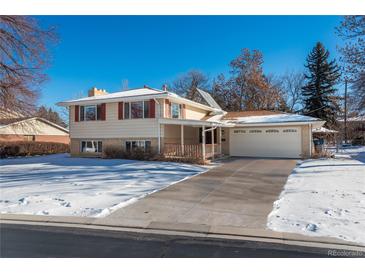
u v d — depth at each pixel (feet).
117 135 66.80
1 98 52.65
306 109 128.36
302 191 28.73
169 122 59.62
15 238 17.20
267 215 21.20
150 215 21.59
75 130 73.00
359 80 48.67
